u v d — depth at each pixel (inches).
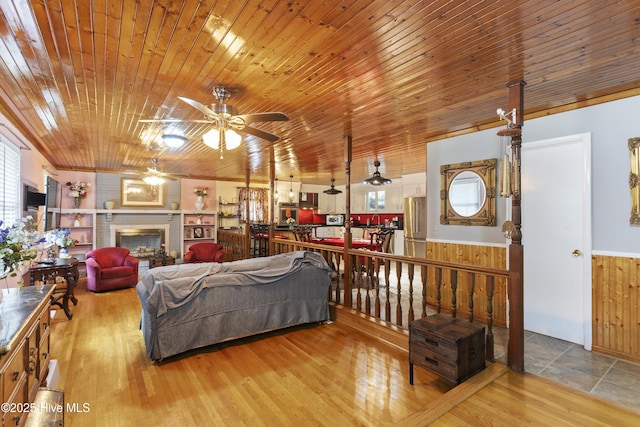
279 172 320.8
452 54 88.4
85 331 149.8
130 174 311.0
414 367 114.8
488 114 140.9
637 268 116.2
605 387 98.1
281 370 112.6
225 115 105.0
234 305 134.0
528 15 70.8
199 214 346.0
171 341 118.6
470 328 102.5
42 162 209.0
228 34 78.4
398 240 348.8
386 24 74.3
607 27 75.4
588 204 127.0
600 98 123.1
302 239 256.1
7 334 55.6
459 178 171.8
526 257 148.1
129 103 124.6
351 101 123.6
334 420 85.0
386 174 330.3
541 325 143.1
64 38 79.5
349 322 157.8
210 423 83.7
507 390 93.0
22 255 71.9
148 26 74.7
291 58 89.8
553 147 138.7
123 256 243.3
